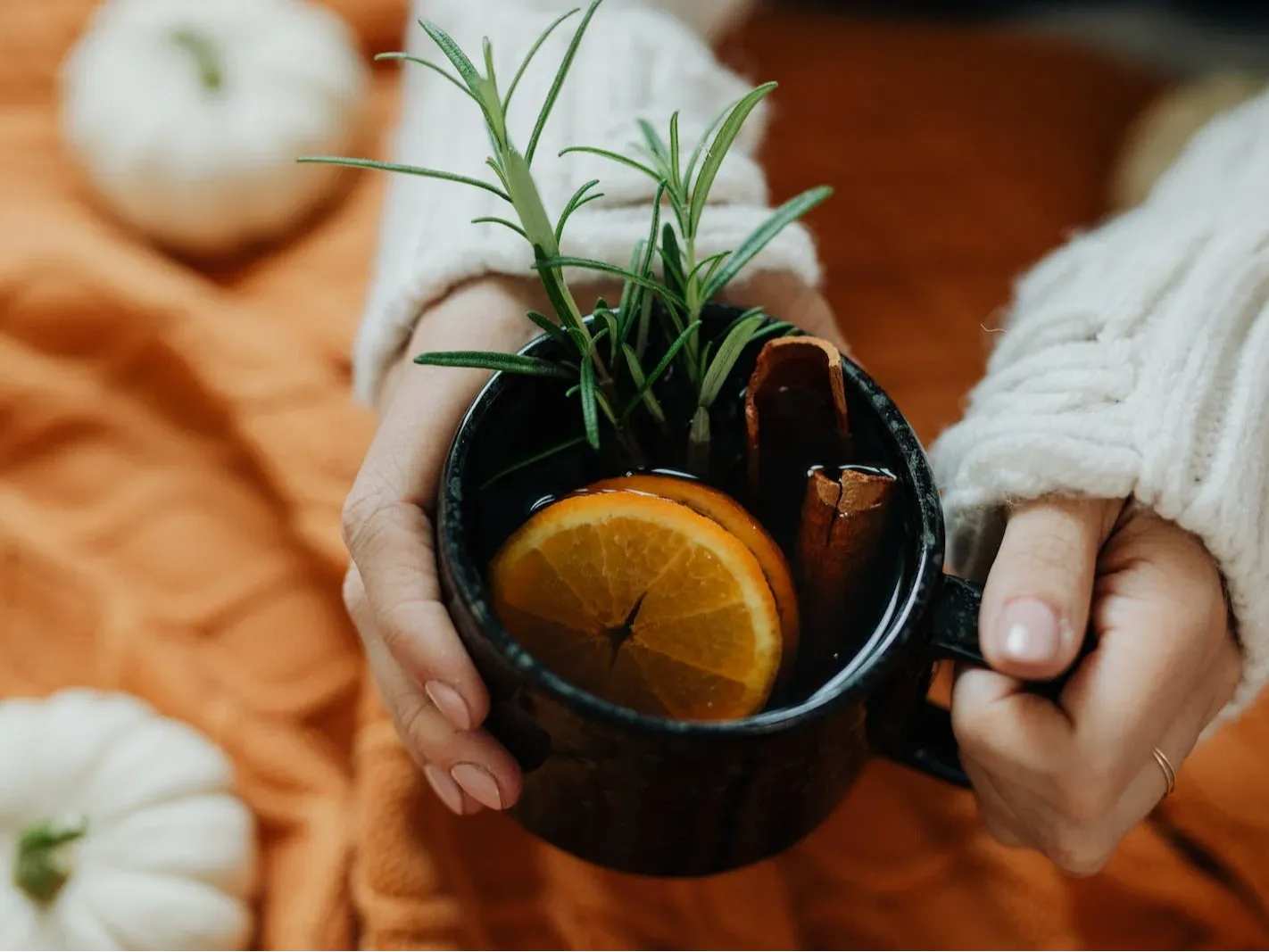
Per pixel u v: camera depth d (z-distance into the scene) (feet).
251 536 1.60
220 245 1.86
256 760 1.45
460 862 1.39
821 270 1.32
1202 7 2.26
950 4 2.33
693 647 0.99
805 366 1.02
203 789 1.39
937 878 1.40
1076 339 1.19
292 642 1.53
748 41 2.12
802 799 1.06
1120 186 1.95
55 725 1.39
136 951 1.32
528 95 1.35
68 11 2.02
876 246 1.91
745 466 1.07
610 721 0.94
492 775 1.07
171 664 1.48
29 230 1.75
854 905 1.39
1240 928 1.37
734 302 1.24
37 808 1.36
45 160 1.92
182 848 1.35
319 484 1.58
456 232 1.25
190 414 1.69
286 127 1.84
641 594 0.99
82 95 1.86
